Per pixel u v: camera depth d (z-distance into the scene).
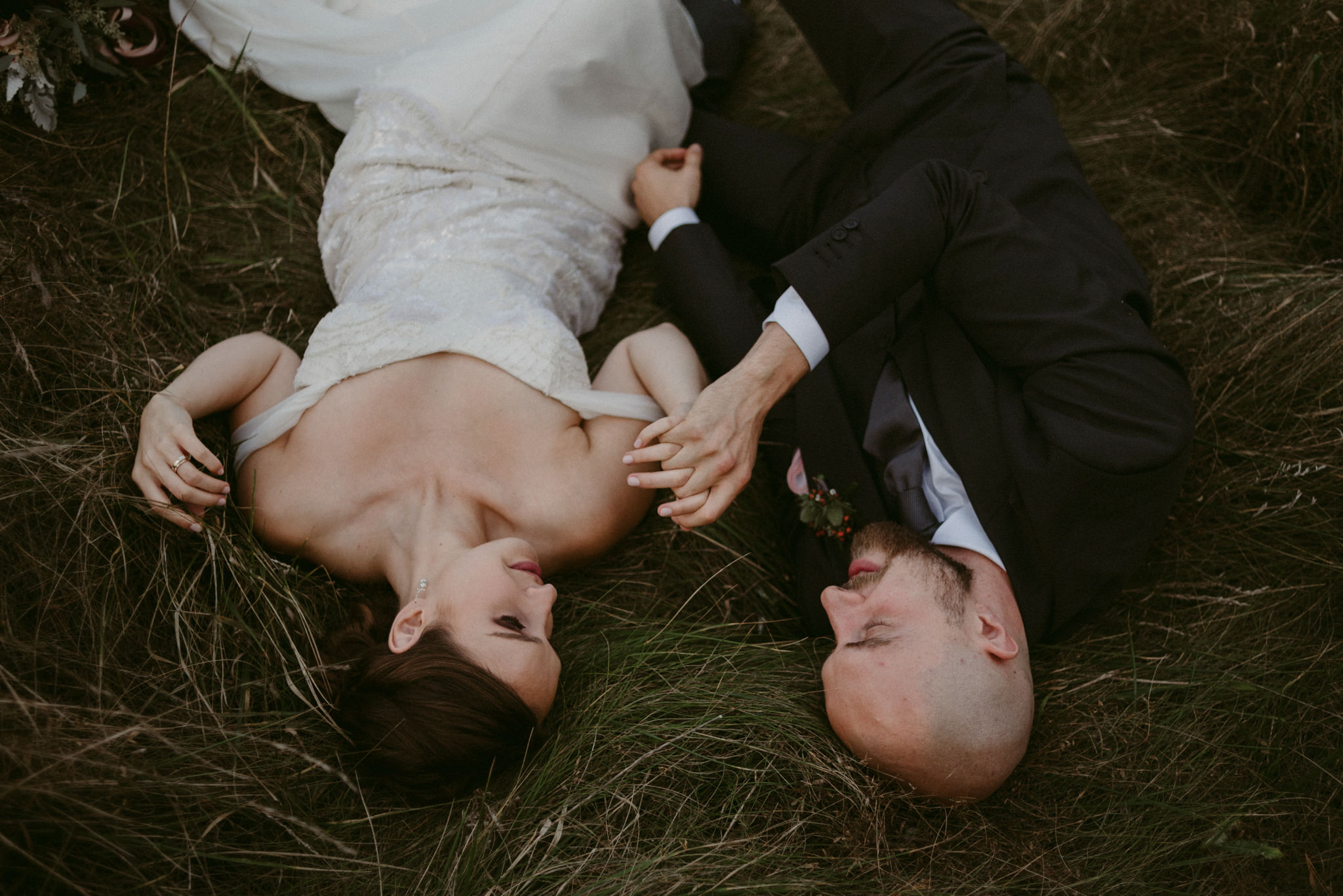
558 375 1.88
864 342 1.93
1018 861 1.77
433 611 1.69
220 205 2.39
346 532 1.87
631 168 2.35
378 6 2.30
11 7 2.08
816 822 1.75
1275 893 1.74
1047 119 2.13
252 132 2.44
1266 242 2.53
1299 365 2.22
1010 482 1.74
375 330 1.87
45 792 1.37
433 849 1.68
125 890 1.44
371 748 1.64
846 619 1.71
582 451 1.90
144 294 2.16
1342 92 2.37
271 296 2.39
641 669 1.96
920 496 1.83
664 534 2.21
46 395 1.87
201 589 1.83
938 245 1.75
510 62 2.10
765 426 2.15
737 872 1.66
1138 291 1.90
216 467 1.71
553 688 1.72
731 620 2.14
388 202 2.12
